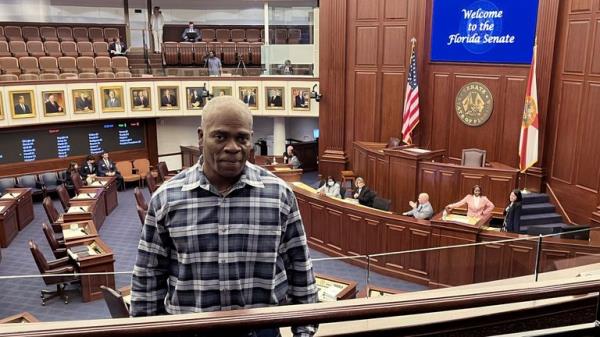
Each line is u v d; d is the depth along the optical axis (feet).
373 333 9.23
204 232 6.07
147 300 6.30
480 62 40.60
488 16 39.47
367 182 44.65
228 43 60.59
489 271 17.12
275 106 55.72
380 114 46.60
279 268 6.41
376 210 32.89
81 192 43.73
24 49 55.16
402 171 39.27
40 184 51.29
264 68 55.98
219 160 5.82
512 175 34.88
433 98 43.91
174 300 6.20
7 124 48.65
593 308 10.95
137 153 59.98
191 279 6.11
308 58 54.19
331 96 48.91
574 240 15.23
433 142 44.45
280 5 67.87
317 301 6.79
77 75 52.60
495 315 10.44
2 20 61.21
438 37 42.70
